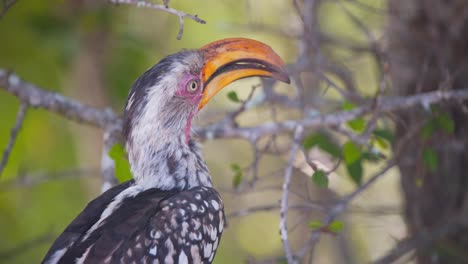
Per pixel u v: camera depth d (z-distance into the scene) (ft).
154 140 32.78
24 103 36.73
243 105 37.11
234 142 57.82
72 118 37.11
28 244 44.11
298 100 41.14
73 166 50.44
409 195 42.55
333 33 49.24
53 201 51.85
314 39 40.93
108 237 28.76
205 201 30.94
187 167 33.17
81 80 48.55
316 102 41.39
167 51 52.31
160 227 29.50
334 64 43.34
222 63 33.35
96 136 49.75
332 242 52.65
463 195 41.91
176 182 32.86
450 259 42.06
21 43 46.80
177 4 55.21
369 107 35.96
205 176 33.78
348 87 41.19
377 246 54.49
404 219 43.19
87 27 47.67
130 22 50.96
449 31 41.22
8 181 45.47
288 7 48.80
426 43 41.47
